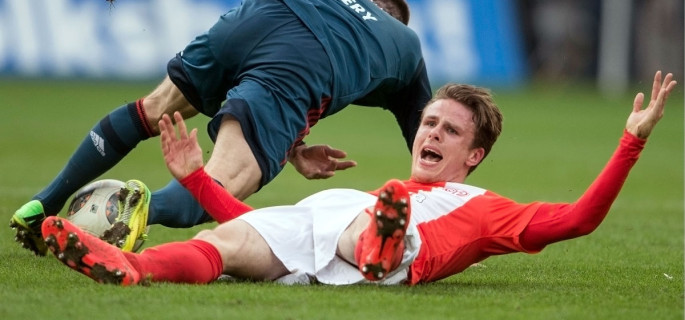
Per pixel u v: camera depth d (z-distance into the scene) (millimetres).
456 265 18422
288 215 18016
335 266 17703
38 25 79375
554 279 20641
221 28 22672
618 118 80625
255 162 20797
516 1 90188
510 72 90062
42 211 22375
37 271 19547
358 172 49719
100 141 23438
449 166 19406
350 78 22859
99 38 80125
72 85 80312
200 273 16969
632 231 31531
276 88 21547
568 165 55406
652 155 62469
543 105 86812
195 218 21344
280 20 22375
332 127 73000
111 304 15305
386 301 16188
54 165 47344
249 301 15852
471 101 19562
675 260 24922
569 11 92750
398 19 26094
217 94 23219
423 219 18328
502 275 21281
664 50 93875
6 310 14961
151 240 26703
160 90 23656
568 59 93062
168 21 80312
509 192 43375
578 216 17531
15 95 75875
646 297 17828
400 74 24250
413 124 24750
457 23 86500
